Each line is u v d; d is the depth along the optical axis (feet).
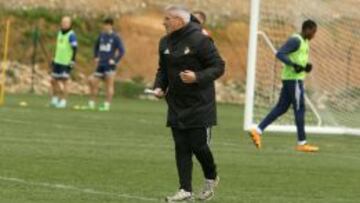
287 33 224.12
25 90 342.85
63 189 112.68
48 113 236.84
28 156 142.41
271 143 185.37
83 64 363.15
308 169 143.23
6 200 103.19
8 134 175.52
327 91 224.74
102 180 121.70
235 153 161.89
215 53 106.42
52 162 136.87
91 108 266.57
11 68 349.41
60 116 228.63
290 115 214.90
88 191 112.06
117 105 296.30
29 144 159.53
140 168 134.82
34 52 347.97
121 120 225.76
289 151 170.30
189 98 106.52
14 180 117.91
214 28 393.09
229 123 239.09
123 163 139.54
